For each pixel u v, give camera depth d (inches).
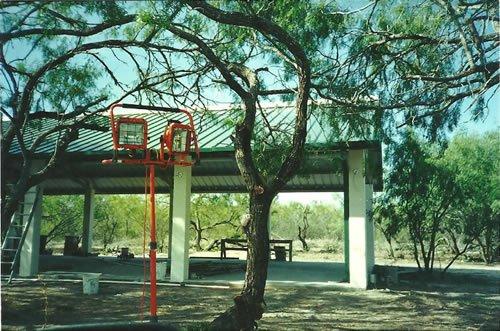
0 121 398.3
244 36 389.7
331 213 2003.0
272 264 840.3
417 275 671.1
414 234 653.9
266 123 414.3
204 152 537.6
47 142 593.3
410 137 456.1
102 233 1643.7
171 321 351.6
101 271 687.1
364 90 374.0
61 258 879.1
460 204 604.1
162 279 590.6
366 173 546.0
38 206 616.4
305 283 549.3
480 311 407.2
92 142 611.2
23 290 501.7
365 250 539.5
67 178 822.5
